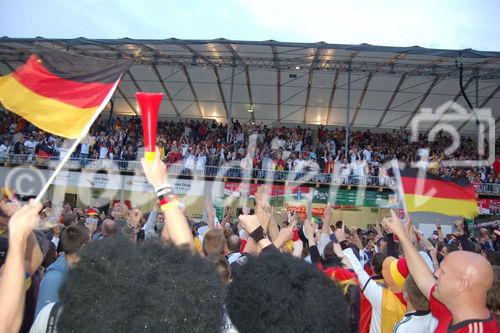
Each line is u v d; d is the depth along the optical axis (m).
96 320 1.34
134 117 26.58
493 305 2.85
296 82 20.91
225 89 22.34
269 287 1.61
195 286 1.42
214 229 4.05
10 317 1.64
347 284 3.07
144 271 1.42
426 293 2.84
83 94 4.56
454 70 17.91
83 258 1.48
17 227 1.71
